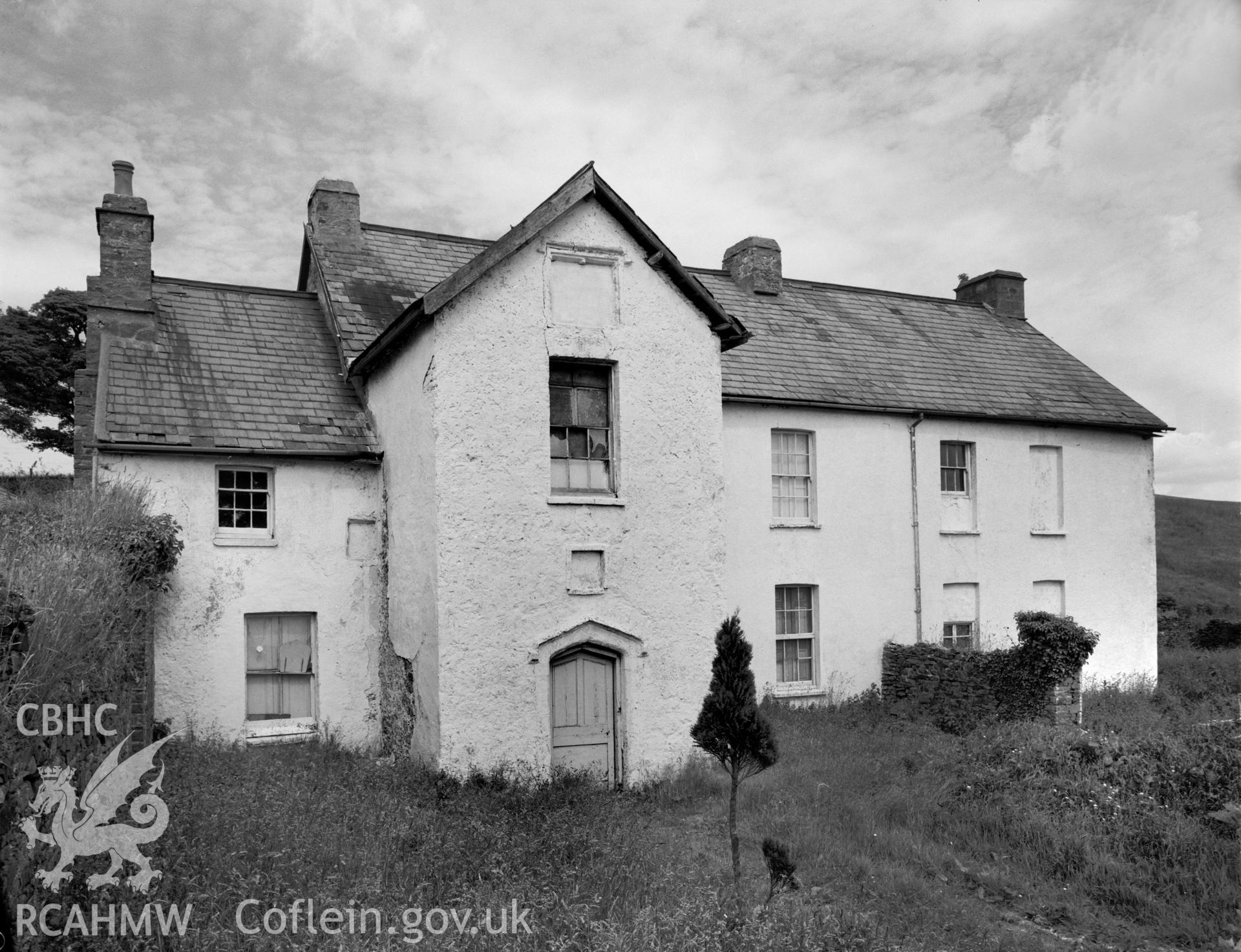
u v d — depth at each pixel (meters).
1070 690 14.73
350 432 14.73
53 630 6.09
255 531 13.94
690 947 6.70
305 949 6.11
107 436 13.02
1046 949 7.85
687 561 13.53
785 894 8.14
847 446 18.53
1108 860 9.55
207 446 13.48
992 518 19.89
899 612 18.70
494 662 12.12
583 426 13.31
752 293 21.41
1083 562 20.84
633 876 8.44
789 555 17.75
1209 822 10.25
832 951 7.10
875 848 10.02
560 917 7.14
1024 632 15.05
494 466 12.37
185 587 13.27
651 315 13.57
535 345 12.76
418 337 12.88
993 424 20.08
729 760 7.80
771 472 17.89
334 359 16.17
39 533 8.97
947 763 12.66
